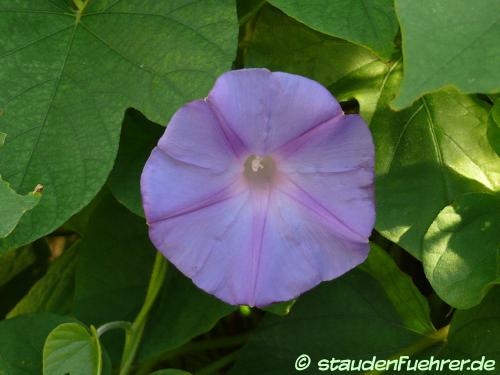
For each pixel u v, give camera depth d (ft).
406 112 0.92
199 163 0.74
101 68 0.83
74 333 0.80
